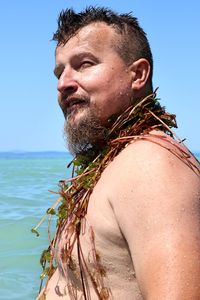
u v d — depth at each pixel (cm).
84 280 211
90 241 206
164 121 234
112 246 200
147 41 251
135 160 196
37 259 786
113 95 237
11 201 1595
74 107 242
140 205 184
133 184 190
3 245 882
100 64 239
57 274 239
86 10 252
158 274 171
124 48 241
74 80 241
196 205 182
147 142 202
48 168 5078
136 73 243
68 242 218
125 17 249
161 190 183
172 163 191
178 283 167
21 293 630
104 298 205
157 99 240
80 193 231
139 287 186
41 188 2128
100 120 238
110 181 203
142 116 231
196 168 197
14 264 754
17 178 2969
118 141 221
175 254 171
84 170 246
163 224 177
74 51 244
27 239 928
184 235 174
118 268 201
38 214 1258
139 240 182
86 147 251
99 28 244
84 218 211
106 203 201
